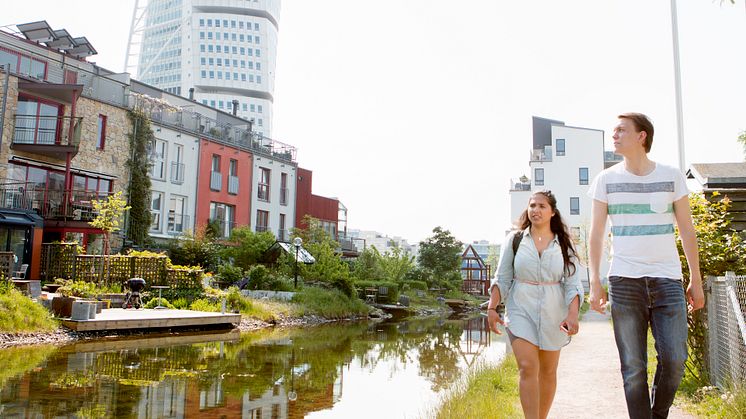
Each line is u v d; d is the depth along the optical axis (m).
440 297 36.44
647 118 3.62
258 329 15.95
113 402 6.32
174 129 26.91
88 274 18.06
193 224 27.84
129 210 23.52
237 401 6.76
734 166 11.36
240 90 136.88
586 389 6.29
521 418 4.97
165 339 12.41
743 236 8.88
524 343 3.78
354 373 9.27
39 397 6.39
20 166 20.22
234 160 31.08
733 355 4.88
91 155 22.17
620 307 3.56
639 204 3.56
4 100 19.23
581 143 45.22
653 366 6.97
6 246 17.69
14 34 24.12
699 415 4.70
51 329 11.55
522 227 4.12
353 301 23.92
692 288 3.48
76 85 20.09
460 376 8.66
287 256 25.25
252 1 139.12
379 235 125.69
